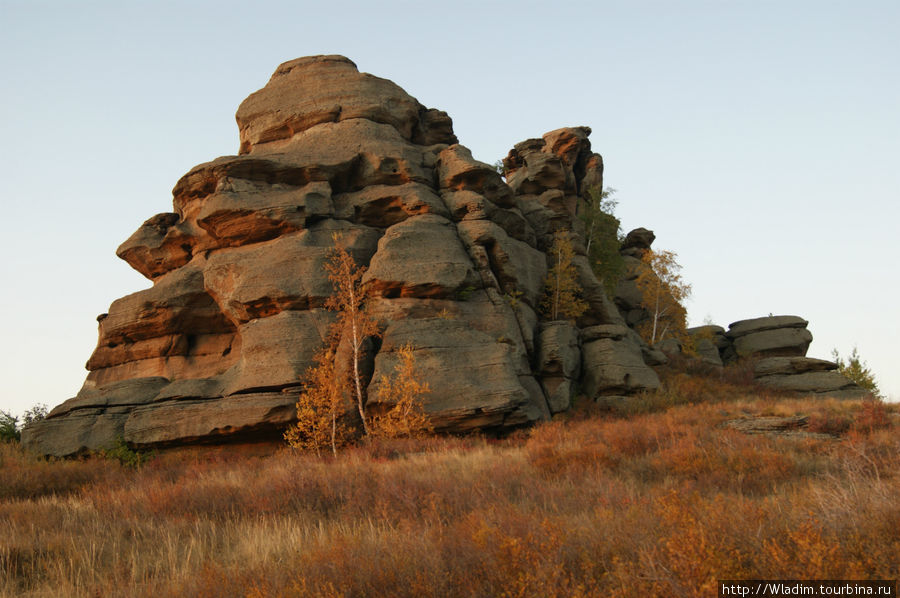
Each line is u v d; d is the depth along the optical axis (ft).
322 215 107.34
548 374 105.60
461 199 112.98
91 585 25.81
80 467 78.02
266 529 33.63
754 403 91.20
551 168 143.13
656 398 106.01
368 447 74.69
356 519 36.37
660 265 154.61
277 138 127.65
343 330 92.73
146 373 108.99
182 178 114.52
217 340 109.81
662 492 37.35
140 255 121.90
